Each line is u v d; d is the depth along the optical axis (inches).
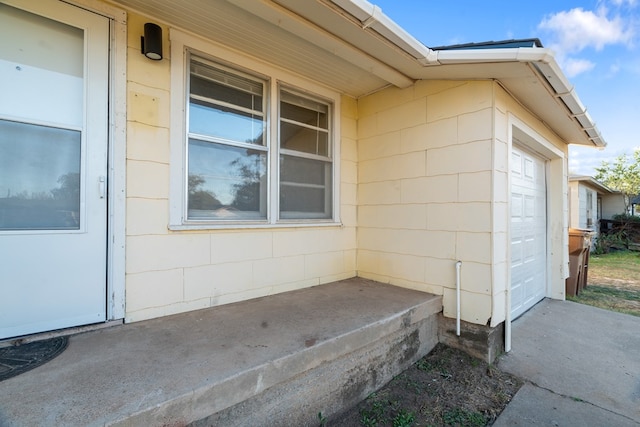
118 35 84.8
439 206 119.4
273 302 107.6
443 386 92.3
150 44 85.9
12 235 71.2
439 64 101.3
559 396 86.7
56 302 76.0
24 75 73.2
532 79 105.7
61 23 77.4
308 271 130.6
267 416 64.6
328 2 75.4
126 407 47.1
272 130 118.5
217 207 104.7
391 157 137.3
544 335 128.6
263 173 117.0
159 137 91.5
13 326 71.1
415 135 128.0
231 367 60.5
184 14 88.2
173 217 93.7
